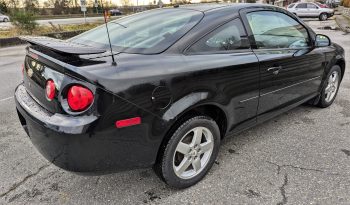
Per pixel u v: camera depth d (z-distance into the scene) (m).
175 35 2.59
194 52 2.55
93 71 2.03
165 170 2.46
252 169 2.92
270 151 3.25
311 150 3.27
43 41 2.41
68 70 2.04
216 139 2.77
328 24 21.17
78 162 2.08
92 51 2.14
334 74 4.45
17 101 2.61
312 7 24.72
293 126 3.88
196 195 2.57
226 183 2.71
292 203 2.45
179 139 2.46
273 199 2.50
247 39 2.97
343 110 4.43
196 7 3.13
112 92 2.02
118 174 2.84
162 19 2.95
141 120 2.17
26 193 2.59
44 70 2.28
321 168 2.93
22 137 3.62
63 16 40.97
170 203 2.47
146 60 2.29
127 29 2.93
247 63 2.80
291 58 3.34
